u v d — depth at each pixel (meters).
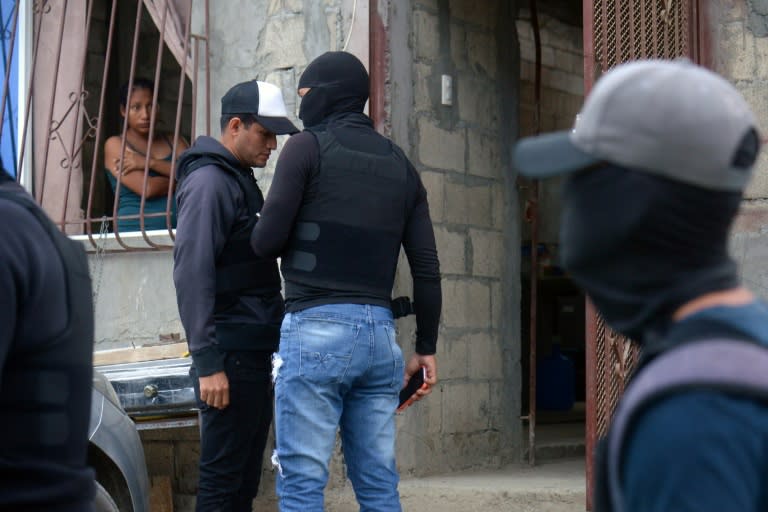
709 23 5.66
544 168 1.47
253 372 4.55
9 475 2.01
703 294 1.43
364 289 4.20
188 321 4.40
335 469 6.02
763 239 5.48
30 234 2.08
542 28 9.83
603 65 5.46
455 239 6.70
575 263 1.50
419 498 5.92
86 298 2.20
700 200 1.41
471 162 6.87
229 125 4.70
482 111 6.98
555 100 10.02
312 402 4.14
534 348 7.07
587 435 5.45
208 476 4.55
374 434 4.27
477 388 6.84
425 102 6.50
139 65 7.29
